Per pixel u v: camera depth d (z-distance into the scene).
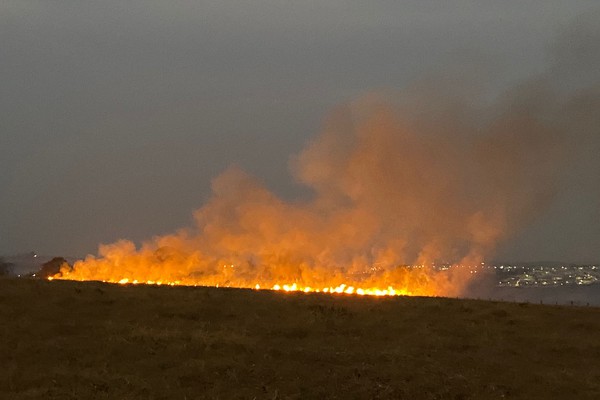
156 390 14.91
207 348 17.50
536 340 19.78
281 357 17.22
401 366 16.73
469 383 15.90
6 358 16.69
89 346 17.62
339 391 15.23
